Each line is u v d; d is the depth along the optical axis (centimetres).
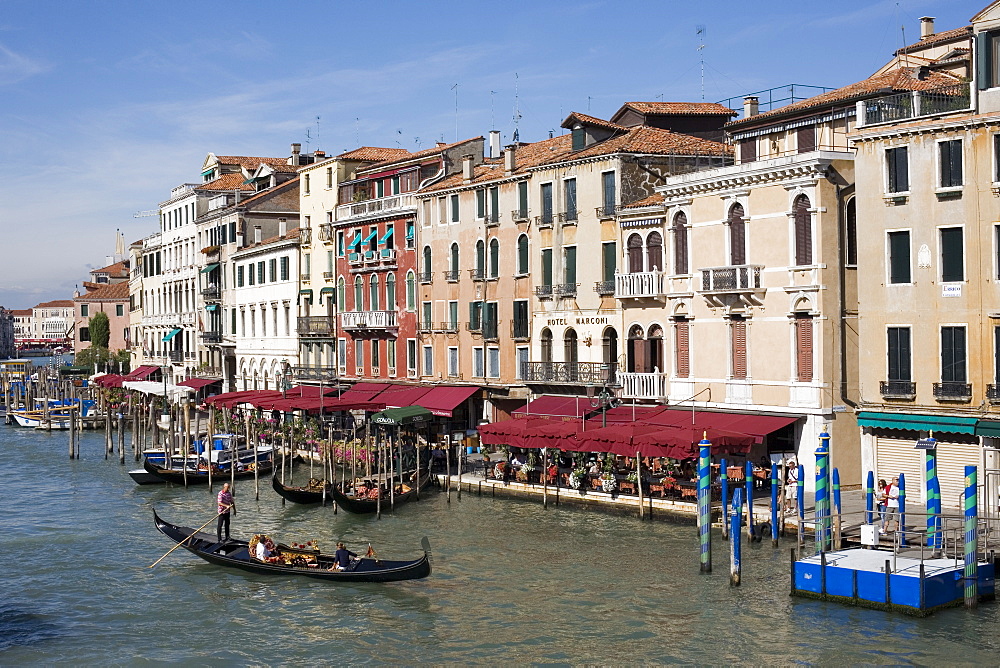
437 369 5072
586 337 4225
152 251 8719
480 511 3603
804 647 2202
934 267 2992
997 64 2878
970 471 2316
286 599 2747
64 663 2334
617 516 3388
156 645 2445
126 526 3700
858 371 3362
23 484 4703
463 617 2527
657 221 3881
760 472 3316
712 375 3662
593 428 3544
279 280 6425
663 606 2492
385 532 3388
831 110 3406
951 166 2958
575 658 2238
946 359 2978
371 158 5947
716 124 4628
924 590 2288
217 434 5453
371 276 5556
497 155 5438
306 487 4088
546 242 4416
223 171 8125
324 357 5988
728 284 3522
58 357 16562
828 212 3319
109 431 5650
